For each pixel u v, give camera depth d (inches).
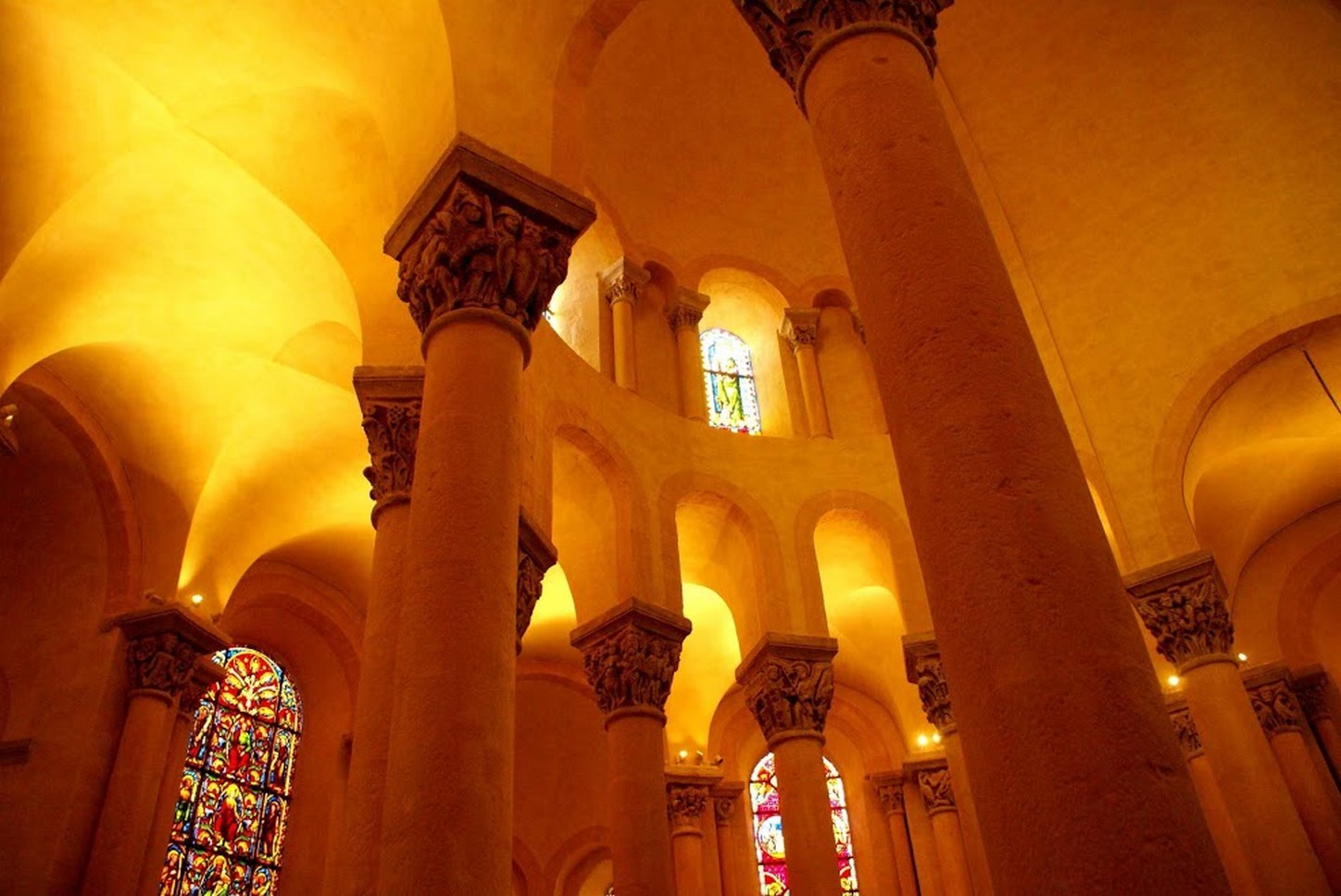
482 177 294.8
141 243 433.4
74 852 446.9
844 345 664.4
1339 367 564.7
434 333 279.6
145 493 532.7
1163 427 561.3
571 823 782.5
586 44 396.8
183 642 508.4
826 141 226.7
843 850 749.3
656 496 528.7
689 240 649.6
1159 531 539.5
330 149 390.0
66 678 489.1
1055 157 627.2
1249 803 460.4
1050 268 620.4
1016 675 147.4
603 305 589.3
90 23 363.3
